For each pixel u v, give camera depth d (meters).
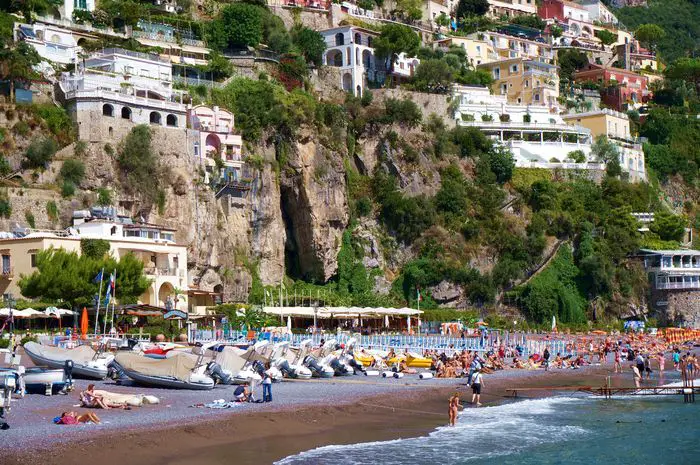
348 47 172.00
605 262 165.38
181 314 99.94
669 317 168.25
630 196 181.88
